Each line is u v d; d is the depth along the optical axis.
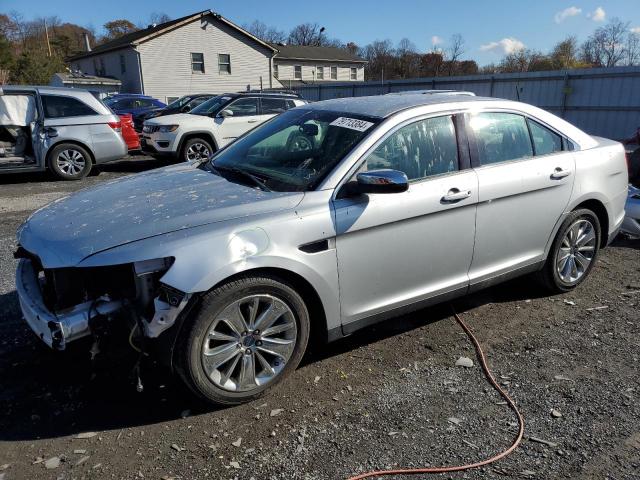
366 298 3.38
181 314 2.75
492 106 3.99
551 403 3.08
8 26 78.88
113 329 2.81
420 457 2.64
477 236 3.80
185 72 36.75
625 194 4.88
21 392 3.16
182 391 3.18
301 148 3.64
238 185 3.40
